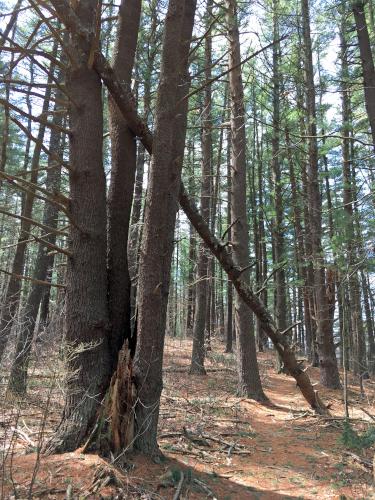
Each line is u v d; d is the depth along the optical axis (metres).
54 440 4.23
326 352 11.77
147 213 4.77
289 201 16.55
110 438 4.11
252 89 15.40
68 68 4.92
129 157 5.32
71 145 4.86
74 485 3.53
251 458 5.48
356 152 15.12
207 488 4.11
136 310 4.83
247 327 9.51
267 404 9.04
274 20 13.03
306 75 12.71
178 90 5.50
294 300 23.34
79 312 4.49
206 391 9.73
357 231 9.15
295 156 14.35
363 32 9.24
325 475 4.98
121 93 4.98
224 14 6.70
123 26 5.55
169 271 4.84
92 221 4.70
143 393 4.43
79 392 4.31
